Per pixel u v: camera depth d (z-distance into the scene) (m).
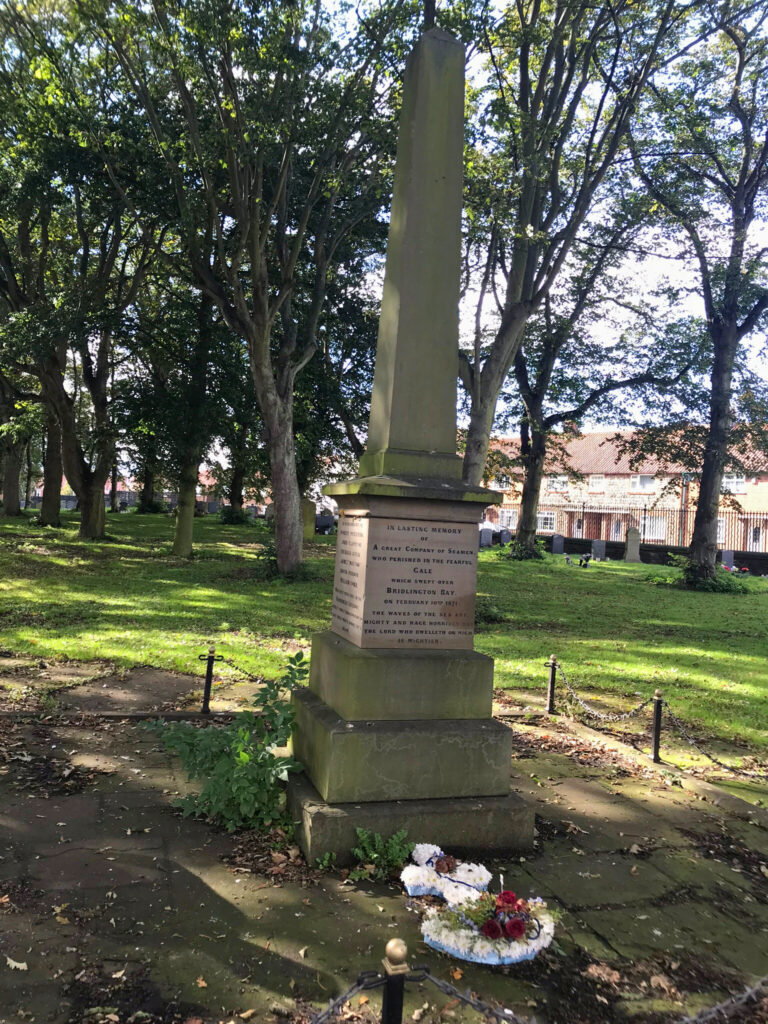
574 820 5.55
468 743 4.94
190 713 7.65
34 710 7.52
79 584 16.62
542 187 16.00
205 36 12.76
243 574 19.77
